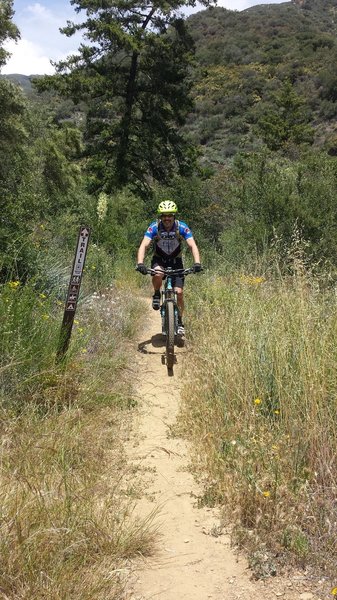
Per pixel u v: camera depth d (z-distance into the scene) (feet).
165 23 93.04
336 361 15.07
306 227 43.04
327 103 261.85
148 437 16.10
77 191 66.85
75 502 11.09
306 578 9.96
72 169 65.05
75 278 18.15
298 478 11.94
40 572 8.79
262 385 16.22
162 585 9.77
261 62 358.84
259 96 294.66
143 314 32.53
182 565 10.35
